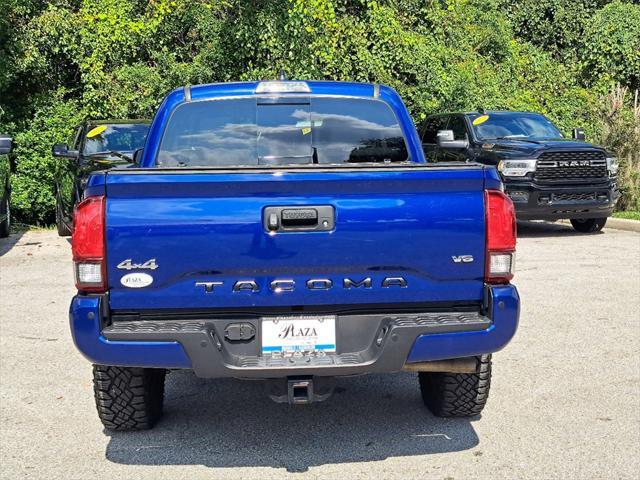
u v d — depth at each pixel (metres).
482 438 4.60
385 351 3.89
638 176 15.69
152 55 16.00
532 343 6.63
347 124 5.38
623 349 6.43
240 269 3.87
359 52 16.81
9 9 15.07
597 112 17.41
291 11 15.73
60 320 7.68
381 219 3.89
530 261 10.65
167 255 3.83
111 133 12.77
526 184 12.66
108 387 4.52
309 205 3.86
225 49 16.11
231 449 4.50
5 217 13.32
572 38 22.62
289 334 3.97
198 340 3.82
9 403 5.30
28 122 15.41
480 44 20.05
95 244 3.80
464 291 3.99
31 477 4.13
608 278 9.38
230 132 5.29
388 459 4.32
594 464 4.20
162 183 3.78
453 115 14.88
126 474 4.16
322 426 4.86
